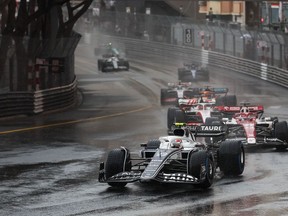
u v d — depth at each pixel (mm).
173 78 119688
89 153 39594
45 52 74188
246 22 163000
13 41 76000
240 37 128750
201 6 179375
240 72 121938
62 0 74875
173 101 76625
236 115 41531
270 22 147375
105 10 174625
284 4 147000
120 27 166500
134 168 32844
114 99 89562
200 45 142375
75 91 86062
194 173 26484
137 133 50188
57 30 82812
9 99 64688
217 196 25797
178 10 172125
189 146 28531
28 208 24516
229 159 29828
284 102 80188
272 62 107625
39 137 48500
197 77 107500
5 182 30109
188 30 144250
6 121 61781
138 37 161000
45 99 70750
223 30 130125
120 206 24438
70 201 25594
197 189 27297
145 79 118188
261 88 99875
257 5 155875
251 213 22828
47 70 75250
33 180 30531
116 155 27750
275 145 40625
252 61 117062
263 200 24922
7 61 76750
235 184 28250
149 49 156000
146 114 67125
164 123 57375
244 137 40219
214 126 32875
